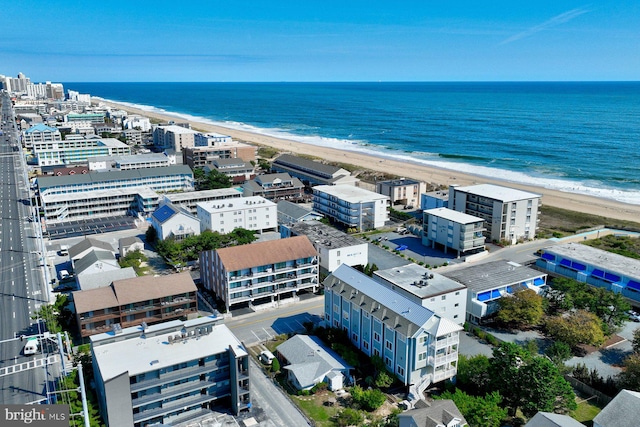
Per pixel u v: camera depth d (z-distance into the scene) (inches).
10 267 5036.9
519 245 5831.7
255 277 4065.0
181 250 5083.7
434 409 2511.1
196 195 6855.3
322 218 6378.0
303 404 2955.2
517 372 2812.5
